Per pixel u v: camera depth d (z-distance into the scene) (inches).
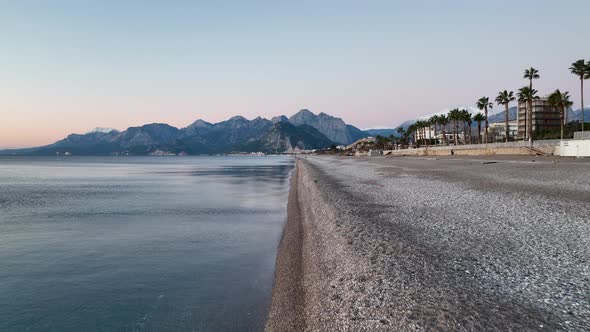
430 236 436.5
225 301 396.2
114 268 520.1
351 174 1699.1
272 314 332.8
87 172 3592.5
